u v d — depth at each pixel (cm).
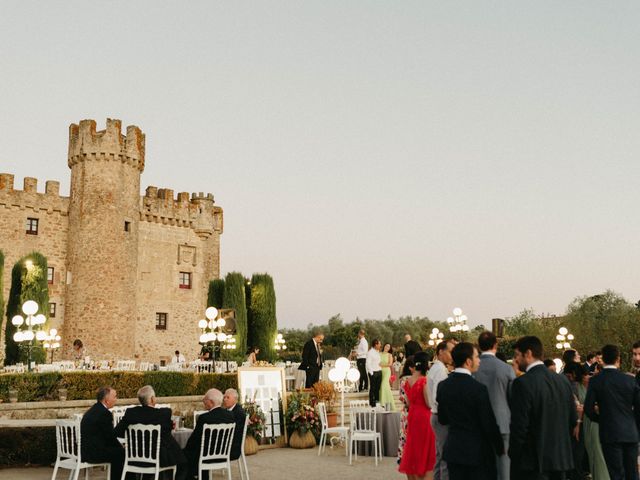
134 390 1842
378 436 1317
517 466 638
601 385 845
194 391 1988
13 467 1280
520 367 813
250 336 3747
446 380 663
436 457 820
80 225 3850
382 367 1898
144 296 4172
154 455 922
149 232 4269
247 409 1535
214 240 4709
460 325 2773
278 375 1659
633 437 827
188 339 4369
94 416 973
